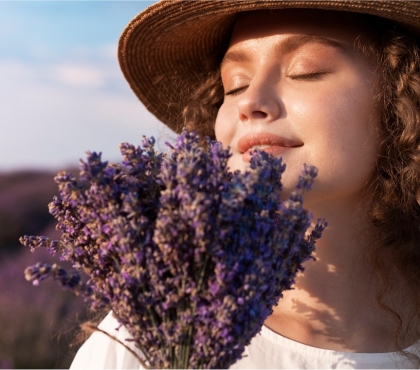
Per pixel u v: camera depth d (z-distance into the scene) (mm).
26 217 4508
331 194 1204
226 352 825
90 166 844
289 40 1222
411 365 1274
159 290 824
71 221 966
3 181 4754
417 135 1317
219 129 1317
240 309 812
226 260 810
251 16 1295
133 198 833
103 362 1367
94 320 1605
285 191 1162
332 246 1307
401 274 1376
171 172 823
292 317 1337
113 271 888
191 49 1649
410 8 1238
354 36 1247
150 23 1530
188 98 1790
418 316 1349
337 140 1180
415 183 1326
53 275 823
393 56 1305
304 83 1212
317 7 1203
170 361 830
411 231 1381
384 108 1292
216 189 817
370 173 1290
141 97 1829
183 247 803
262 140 1190
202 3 1366
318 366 1262
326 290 1318
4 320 3633
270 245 843
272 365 1272
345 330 1312
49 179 4867
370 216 1327
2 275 3857
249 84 1300
